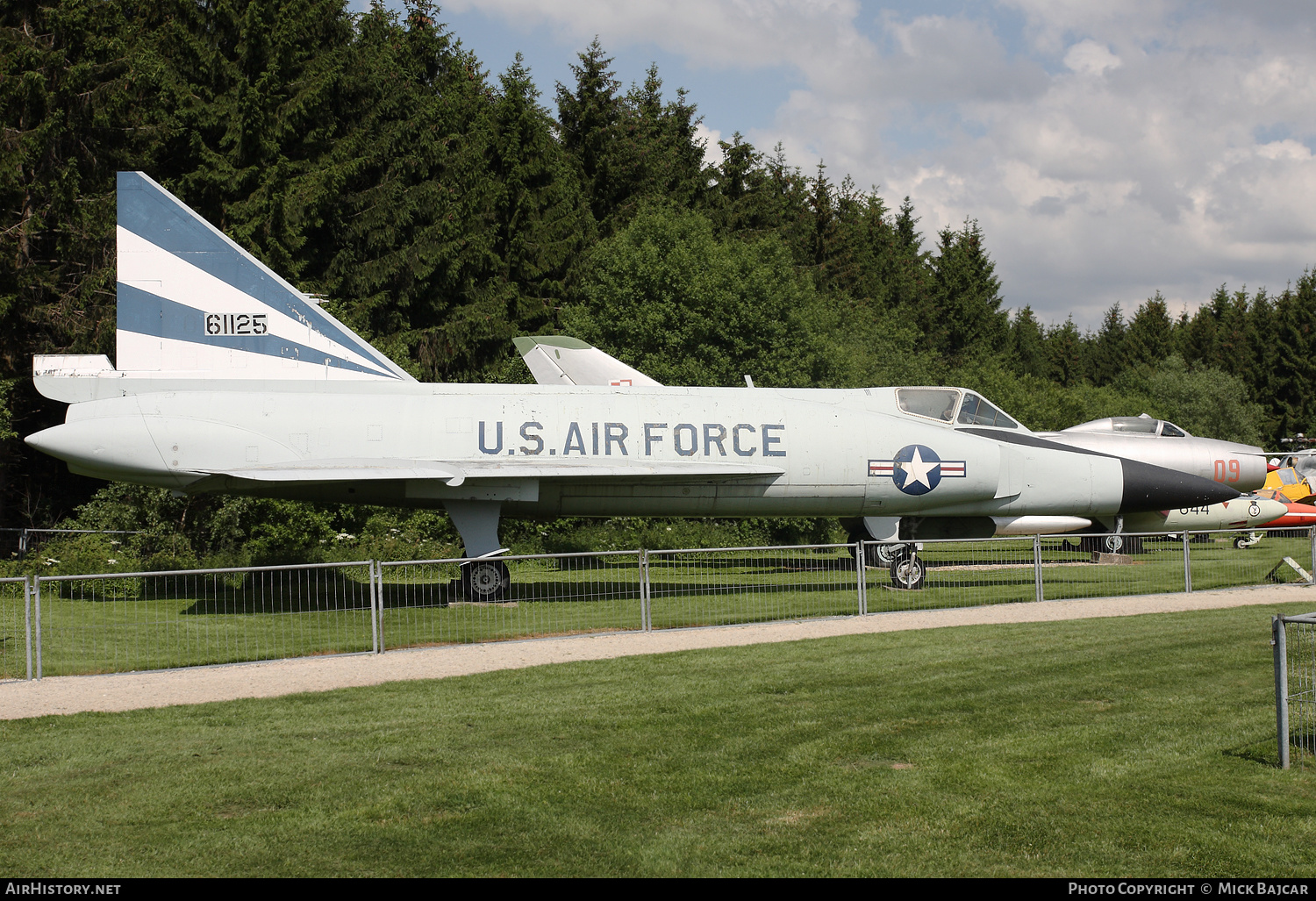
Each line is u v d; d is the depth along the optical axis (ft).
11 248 79.82
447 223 107.76
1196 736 25.62
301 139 96.73
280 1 95.20
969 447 60.13
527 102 148.36
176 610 51.78
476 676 33.58
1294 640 38.88
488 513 55.11
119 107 81.66
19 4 82.33
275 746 25.11
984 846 18.54
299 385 55.57
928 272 281.33
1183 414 223.30
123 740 25.67
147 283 55.16
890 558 59.82
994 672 33.53
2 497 87.56
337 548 74.43
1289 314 293.23
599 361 71.00
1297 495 108.27
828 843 18.71
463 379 118.01
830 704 29.32
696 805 20.76
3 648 39.42
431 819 20.01
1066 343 345.31
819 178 221.66
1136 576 65.21
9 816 20.26
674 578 65.77
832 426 58.59
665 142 186.70
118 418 52.70
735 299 105.70
